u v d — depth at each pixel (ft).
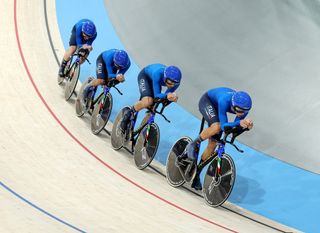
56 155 47.37
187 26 72.64
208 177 45.85
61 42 69.46
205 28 72.23
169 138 56.59
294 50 69.31
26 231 34.86
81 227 36.96
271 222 46.73
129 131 49.44
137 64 66.80
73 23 73.51
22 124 51.11
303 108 61.77
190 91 62.95
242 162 54.49
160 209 42.80
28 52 65.46
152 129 48.24
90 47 55.01
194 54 68.23
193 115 60.18
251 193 50.49
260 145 56.85
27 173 43.11
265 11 74.84
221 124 43.55
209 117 44.91
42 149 47.75
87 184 43.86
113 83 51.24
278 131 58.65
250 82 64.39
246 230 43.04
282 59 67.92
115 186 44.68
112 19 74.49
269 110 61.00
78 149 49.49
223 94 44.11
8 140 47.65
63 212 38.50
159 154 54.08
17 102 54.75
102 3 77.87
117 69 51.11
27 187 40.91
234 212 46.70
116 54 49.42
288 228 46.26
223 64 66.90
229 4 75.92
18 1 76.23
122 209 41.24
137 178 47.24
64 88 60.59
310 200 50.55
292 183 52.44
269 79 65.00
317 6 75.66
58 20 73.72
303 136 58.44
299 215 48.47
